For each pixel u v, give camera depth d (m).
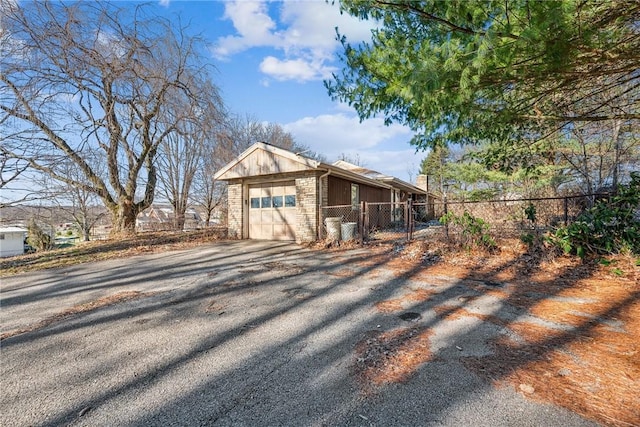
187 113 13.16
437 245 7.36
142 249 9.81
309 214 10.05
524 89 3.88
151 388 2.31
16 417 2.03
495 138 5.19
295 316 3.73
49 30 10.01
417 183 22.89
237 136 16.70
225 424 1.90
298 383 2.31
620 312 3.47
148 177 15.00
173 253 8.94
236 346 2.97
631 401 1.97
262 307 4.09
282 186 11.05
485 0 2.72
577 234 5.60
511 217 10.51
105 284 5.66
